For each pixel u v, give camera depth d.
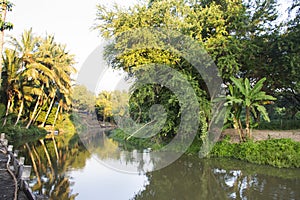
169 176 6.00
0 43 8.80
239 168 6.67
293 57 8.49
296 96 12.13
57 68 17.03
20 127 15.39
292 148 6.88
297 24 9.13
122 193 4.71
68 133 19.44
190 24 8.48
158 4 8.64
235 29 9.37
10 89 14.65
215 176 5.98
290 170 6.35
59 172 6.10
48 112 19.27
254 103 7.76
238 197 4.48
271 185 5.15
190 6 9.95
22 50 16.84
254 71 9.91
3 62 14.65
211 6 8.98
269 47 9.12
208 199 4.45
